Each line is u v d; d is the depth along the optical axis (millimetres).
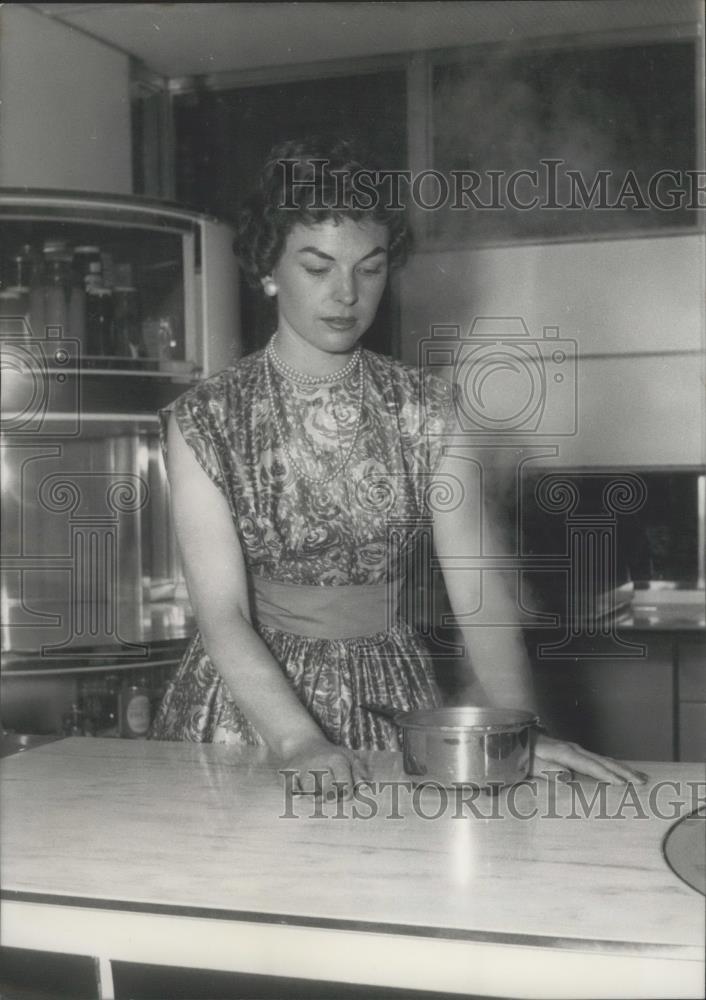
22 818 896
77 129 2479
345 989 673
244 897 712
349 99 2547
